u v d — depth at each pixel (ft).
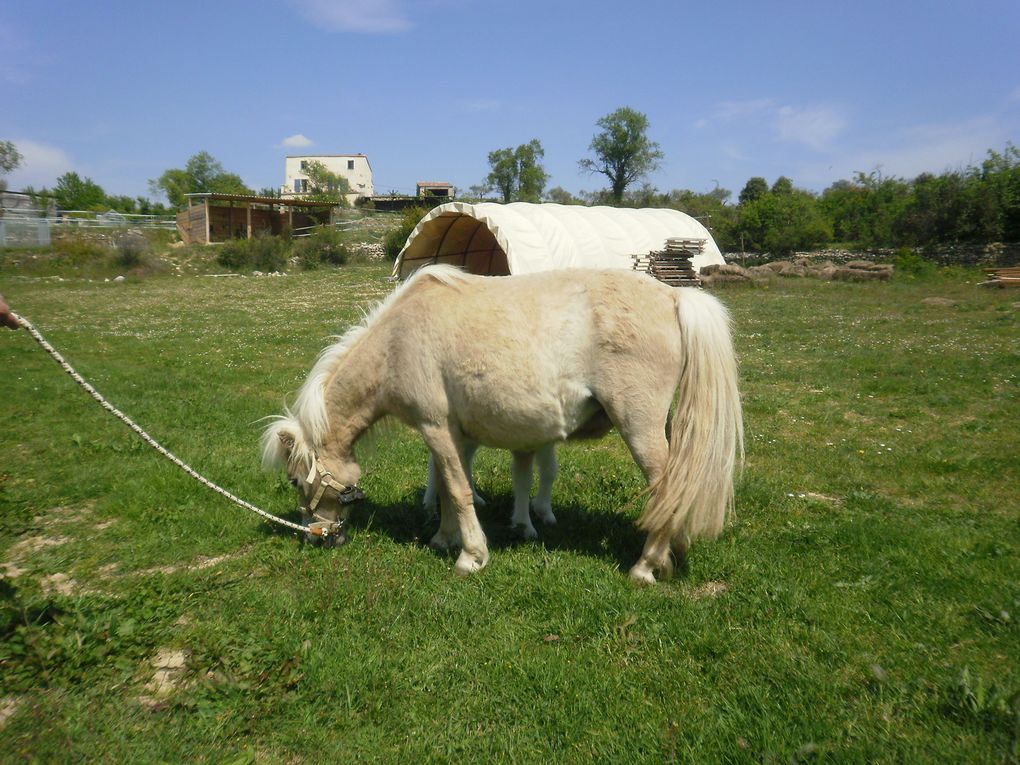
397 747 9.77
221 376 37.96
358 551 16.28
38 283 102.17
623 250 75.31
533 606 13.52
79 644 11.59
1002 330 51.55
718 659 11.72
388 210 263.08
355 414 16.16
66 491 19.95
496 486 21.12
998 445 24.08
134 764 9.32
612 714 10.34
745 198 222.28
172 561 15.97
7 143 202.80
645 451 13.93
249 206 156.56
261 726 10.12
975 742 9.48
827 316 62.49
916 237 119.85
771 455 23.56
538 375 13.91
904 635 12.20
